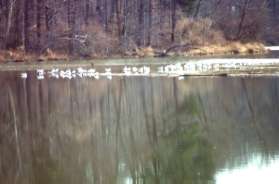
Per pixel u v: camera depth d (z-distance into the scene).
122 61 66.88
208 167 20.11
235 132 25.66
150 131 26.48
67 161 21.42
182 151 22.53
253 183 18.05
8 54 69.69
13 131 26.78
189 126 27.34
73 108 33.44
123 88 41.22
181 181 18.77
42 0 76.00
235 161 20.61
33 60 69.19
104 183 18.52
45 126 27.94
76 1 80.12
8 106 33.78
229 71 47.81
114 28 82.88
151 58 72.50
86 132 26.69
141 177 19.14
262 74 45.25
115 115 31.06
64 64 63.28
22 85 43.00
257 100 33.94
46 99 36.56
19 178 19.30
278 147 22.55
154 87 41.09
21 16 73.38
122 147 23.48
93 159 21.58
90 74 49.78
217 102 34.00
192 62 57.44
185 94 37.50
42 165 20.86
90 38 77.00
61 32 75.56
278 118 28.81
